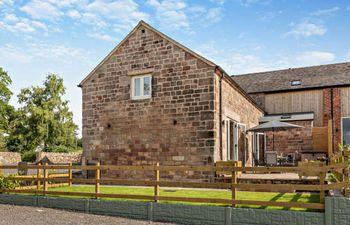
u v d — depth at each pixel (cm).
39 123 4509
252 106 2033
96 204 988
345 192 740
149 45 1478
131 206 937
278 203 781
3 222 835
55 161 2958
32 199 1106
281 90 2403
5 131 4647
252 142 1952
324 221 734
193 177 1320
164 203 899
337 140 2184
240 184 830
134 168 959
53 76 4834
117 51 1560
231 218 820
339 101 2222
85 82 1631
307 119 2181
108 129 1546
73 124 4972
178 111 1381
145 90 1484
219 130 1356
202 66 1344
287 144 2219
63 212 988
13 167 1184
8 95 4669
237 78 2841
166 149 1392
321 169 758
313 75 2455
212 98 1313
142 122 1464
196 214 857
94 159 1564
